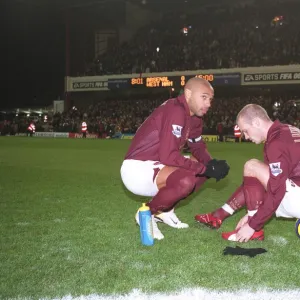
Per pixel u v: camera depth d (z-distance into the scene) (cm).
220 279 302
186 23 4081
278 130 347
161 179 395
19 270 322
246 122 359
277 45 3506
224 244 387
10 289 288
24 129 3619
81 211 535
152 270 320
